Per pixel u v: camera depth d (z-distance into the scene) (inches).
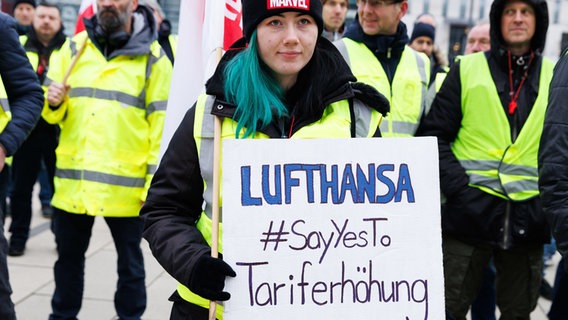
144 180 140.1
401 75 132.0
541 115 120.0
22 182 203.3
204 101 73.5
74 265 139.2
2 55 113.3
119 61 137.7
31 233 232.5
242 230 67.6
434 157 69.9
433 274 69.3
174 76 104.1
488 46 190.4
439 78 138.3
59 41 220.4
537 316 172.6
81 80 137.8
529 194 119.0
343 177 69.1
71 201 135.6
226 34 94.6
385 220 69.3
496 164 120.8
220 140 71.5
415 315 69.0
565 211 83.0
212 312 69.5
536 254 122.9
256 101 70.7
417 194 69.7
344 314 68.4
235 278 67.4
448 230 123.8
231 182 67.9
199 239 71.2
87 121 136.3
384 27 130.6
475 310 151.9
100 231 241.9
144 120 139.6
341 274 68.6
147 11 142.9
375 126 76.7
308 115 72.8
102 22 135.6
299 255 68.2
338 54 75.6
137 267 142.5
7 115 107.0
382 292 68.9
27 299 168.1
